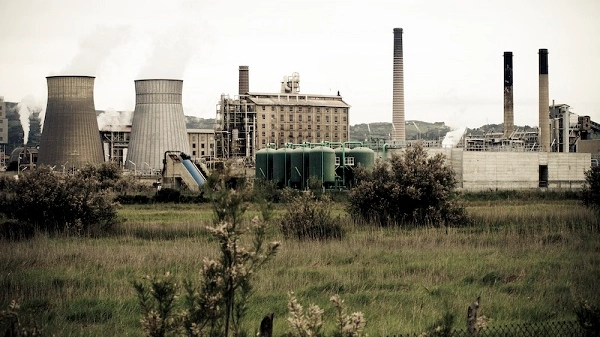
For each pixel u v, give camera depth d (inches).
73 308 1029.8
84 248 1574.8
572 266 1357.0
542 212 2290.8
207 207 3034.0
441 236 1760.6
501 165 4269.2
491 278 1262.3
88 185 2102.6
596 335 770.2
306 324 634.8
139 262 1385.3
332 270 1311.5
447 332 693.3
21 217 2023.9
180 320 647.8
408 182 2208.4
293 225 1849.2
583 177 4498.0
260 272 1229.1
